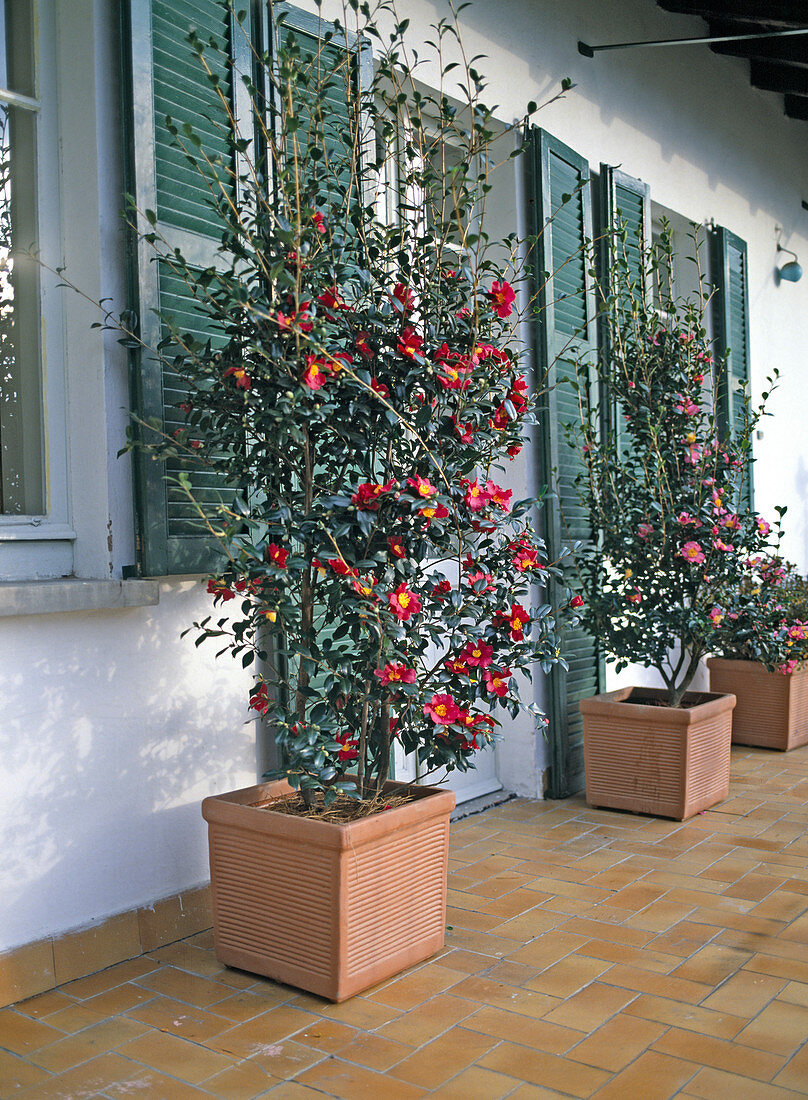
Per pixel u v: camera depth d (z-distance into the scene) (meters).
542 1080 2.08
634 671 5.32
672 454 4.26
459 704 2.67
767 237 7.25
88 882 2.61
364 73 3.37
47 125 2.72
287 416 2.37
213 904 2.62
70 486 2.74
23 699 2.47
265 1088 2.04
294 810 2.66
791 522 7.60
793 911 3.02
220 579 2.49
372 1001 2.43
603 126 5.04
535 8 4.49
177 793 2.85
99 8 2.67
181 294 2.78
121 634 2.70
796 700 5.45
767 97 7.24
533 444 4.36
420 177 2.72
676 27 5.82
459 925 2.91
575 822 3.99
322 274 2.54
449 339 2.66
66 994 2.47
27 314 2.69
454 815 4.07
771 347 7.30
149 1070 2.11
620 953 2.71
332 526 2.55
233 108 2.95
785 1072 2.11
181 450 2.74
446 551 2.68
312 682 3.12
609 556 4.33
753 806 4.21
